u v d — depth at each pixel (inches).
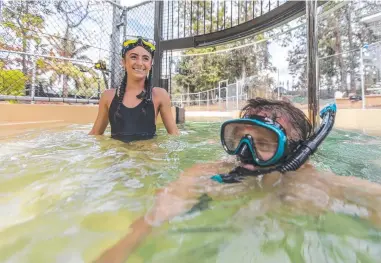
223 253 21.3
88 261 20.3
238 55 780.6
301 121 44.7
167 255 21.2
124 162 49.9
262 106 44.6
